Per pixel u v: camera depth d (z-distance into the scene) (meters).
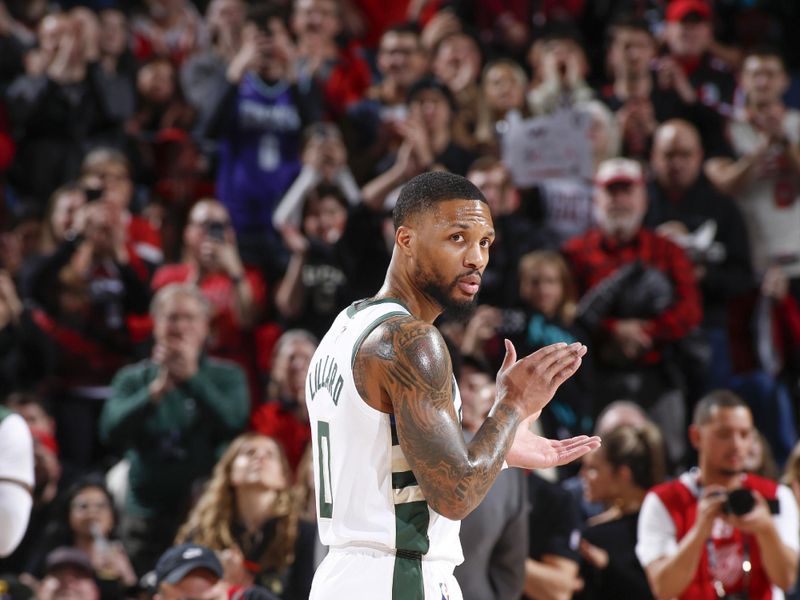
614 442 14.84
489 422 7.71
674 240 21.84
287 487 14.84
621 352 20.03
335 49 27.28
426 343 7.61
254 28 24.28
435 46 26.61
